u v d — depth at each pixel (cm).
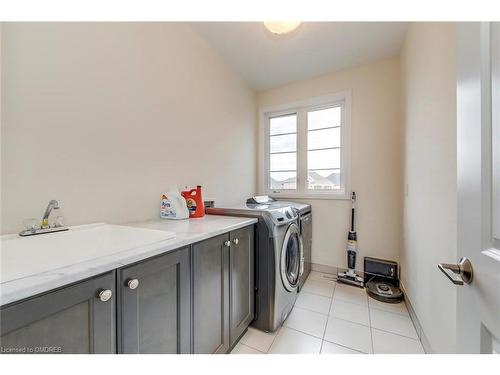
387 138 224
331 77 253
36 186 97
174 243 90
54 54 103
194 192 164
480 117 53
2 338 49
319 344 140
